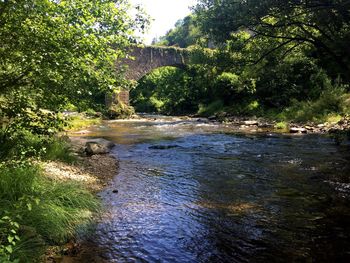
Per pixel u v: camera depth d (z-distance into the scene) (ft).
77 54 19.97
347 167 34.17
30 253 15.07
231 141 55.36
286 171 33.32
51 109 21.50
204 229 19.45
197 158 41.22
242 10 47.83
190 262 15.71
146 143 54.13
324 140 52.95
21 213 16.89
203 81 120.88
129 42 27.99
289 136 59.11
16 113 20.33
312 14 49.06
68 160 33.81
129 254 16.44
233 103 121.60
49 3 19.62
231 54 60.18
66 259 15.71
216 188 27.99
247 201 24.47
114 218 20.95
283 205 23.43
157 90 217.97
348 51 48.52
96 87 22.67
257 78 105.09
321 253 16.39
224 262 15.70
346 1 39.73
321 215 21.38
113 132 70.08
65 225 18.60
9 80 19.67
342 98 79.25
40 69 18.62
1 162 20.27
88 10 23.47
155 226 19.84
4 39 18.95
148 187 28.25
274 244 17.46
